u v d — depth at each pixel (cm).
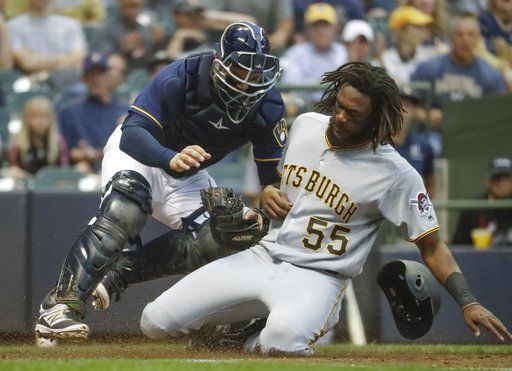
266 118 1869
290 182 1800
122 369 1411
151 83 1850
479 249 2748
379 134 1714
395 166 1745
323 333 1792
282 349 1728
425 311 1831
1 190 2639
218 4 3988
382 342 2677
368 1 4419
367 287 2681
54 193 2655
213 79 1811
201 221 1998
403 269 1816
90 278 1788
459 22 3691
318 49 3738
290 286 1761
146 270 1931
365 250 1783
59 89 3881
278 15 4016
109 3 4303
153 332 1823
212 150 1934
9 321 2619
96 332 2536
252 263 1822
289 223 1795
